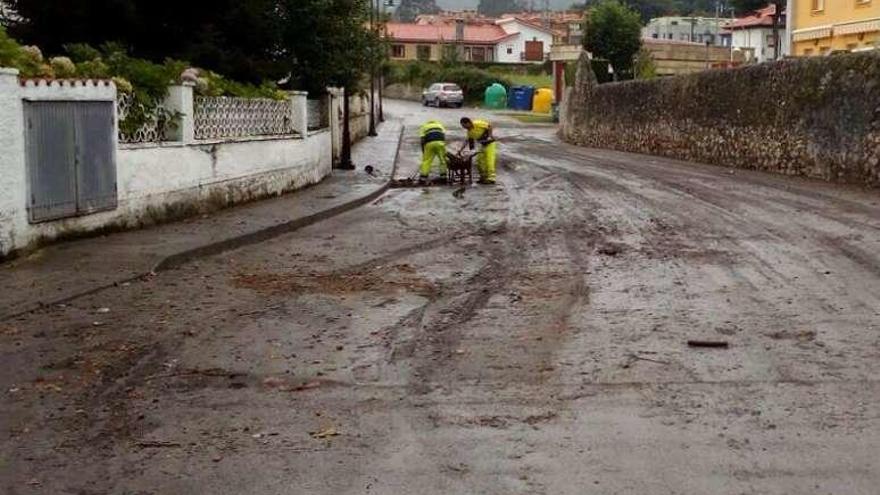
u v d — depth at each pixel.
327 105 22.69
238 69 18.00
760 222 14.01
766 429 5.36
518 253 11.78
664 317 8.14
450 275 10.33
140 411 5.82
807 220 14.06
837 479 4.66
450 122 49.44
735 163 25.17
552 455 5.03
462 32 100.50
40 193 10.79
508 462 4.94
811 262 10.63
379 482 4.71
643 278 9.96
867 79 18.98
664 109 29.98
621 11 50.06
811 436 5.24
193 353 7.11
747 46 65.44
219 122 15.42
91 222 11.88
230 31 18.44
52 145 10.96
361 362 6.86
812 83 21.17
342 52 21.70
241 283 9.83
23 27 16.02
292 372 6.61
